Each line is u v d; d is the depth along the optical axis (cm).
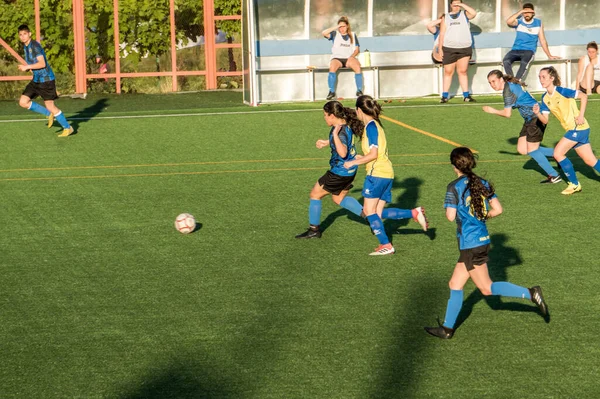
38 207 2538
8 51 4791
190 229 2233
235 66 5009
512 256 2019
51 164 3134
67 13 4788
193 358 1484
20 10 4741
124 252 2097
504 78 2645
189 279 1894
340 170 2088
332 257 2034
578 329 1582
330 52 4650
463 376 1400
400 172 2934
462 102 4356
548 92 2589
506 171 2919
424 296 1766
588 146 2575
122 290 1830
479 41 4709
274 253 2072
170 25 4875
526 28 4338
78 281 1892
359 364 1449
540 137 2691
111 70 4922
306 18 4609
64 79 4888
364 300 1748
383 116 3997
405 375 1407
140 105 4428
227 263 2002
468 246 1527
